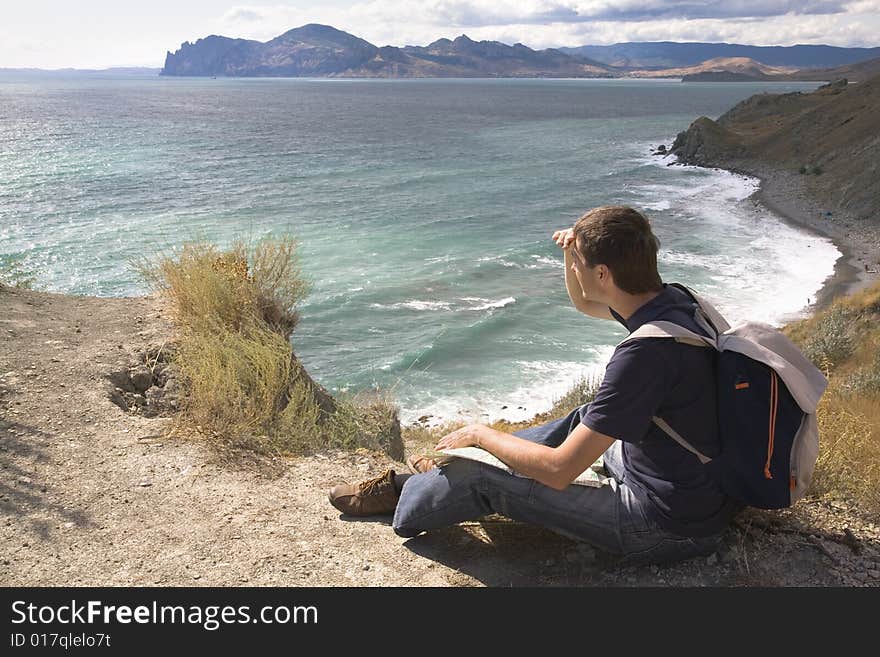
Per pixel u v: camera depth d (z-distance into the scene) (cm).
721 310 2805
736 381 238
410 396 2014
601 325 2603
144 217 4400
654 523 264
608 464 284
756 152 7294
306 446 476
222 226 4212
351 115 15550
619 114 16300
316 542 334
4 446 414
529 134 11150
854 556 308
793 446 248
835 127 6706
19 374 518
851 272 3359
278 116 14975
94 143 8844
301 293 742
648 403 234
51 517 348
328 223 4434
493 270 3372
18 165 6550
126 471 401
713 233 4225
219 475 405
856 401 986
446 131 11631
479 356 2309
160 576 305
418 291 3025
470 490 294
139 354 586
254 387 529
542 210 5006
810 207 5012
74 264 3222
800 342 1980
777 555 306
